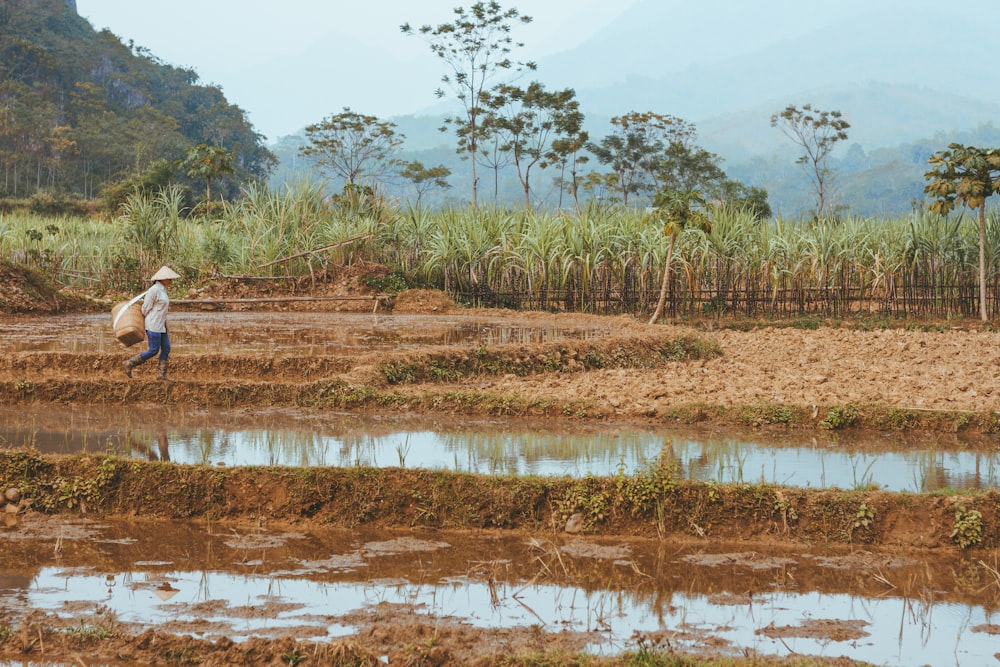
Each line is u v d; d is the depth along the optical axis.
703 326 23.69
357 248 28.62
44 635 5.92
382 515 8.55
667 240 25.61
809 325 23.77
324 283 27.77
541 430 11.64
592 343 16.66
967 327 23.45
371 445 10.55
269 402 13.02
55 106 123.50
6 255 29.44
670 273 25.84
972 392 13.49
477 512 8.46
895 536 8.04
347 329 20.88
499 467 9.52
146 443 10.45
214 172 34.09
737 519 8.24
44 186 109.31
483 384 14.62
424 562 7.53
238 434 11.06
